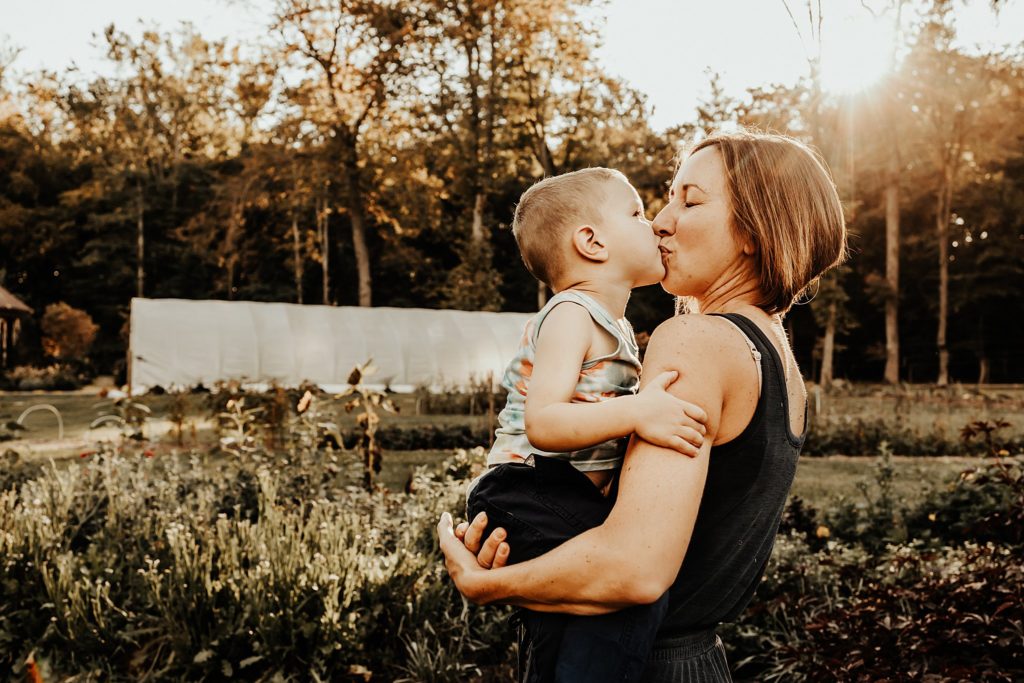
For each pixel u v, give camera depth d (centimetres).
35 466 809
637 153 3666
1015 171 4006
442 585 482
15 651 434
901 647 312
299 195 3781
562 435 134
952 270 4119
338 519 502
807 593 467
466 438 1402
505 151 3653
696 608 137
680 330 132
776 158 143
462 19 3341
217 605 443
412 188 3622
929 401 2333
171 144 4950
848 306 4378
